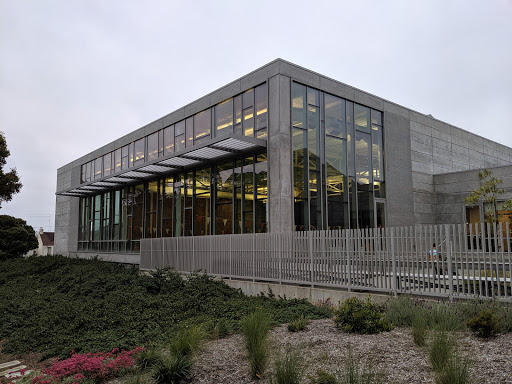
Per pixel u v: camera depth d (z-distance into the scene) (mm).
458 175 21344
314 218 16719
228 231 18516
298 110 16844
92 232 30562
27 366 7648
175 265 17391
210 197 19750
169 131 23359
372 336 6969
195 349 6699
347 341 6742
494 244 7797
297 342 6941
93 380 6047
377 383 4574
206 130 20359
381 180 19844
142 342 8188
